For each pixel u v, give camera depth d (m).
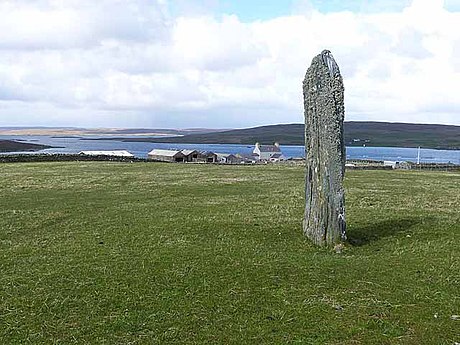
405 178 38.16
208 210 21.34
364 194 26.98
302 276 11.64
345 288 10.87
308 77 14.81
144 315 9.51
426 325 9.00
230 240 15.34
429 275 11.80
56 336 8.73
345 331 8.79
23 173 40.12
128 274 11.87
